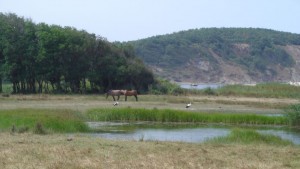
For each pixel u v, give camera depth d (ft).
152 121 150.92
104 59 294.05
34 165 59.00
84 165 59.57
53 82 289.53
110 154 68.23
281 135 120.37
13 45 274.16
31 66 278.26
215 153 72.95
